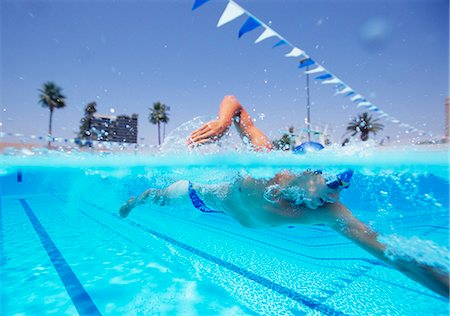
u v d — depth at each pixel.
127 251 4.17
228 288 2.95
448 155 3.14
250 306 2.57
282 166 2.34
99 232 5.36
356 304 2.57
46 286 2.93
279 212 2.39
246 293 2.83
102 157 5.43
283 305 2.59
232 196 2.74
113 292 2.80
